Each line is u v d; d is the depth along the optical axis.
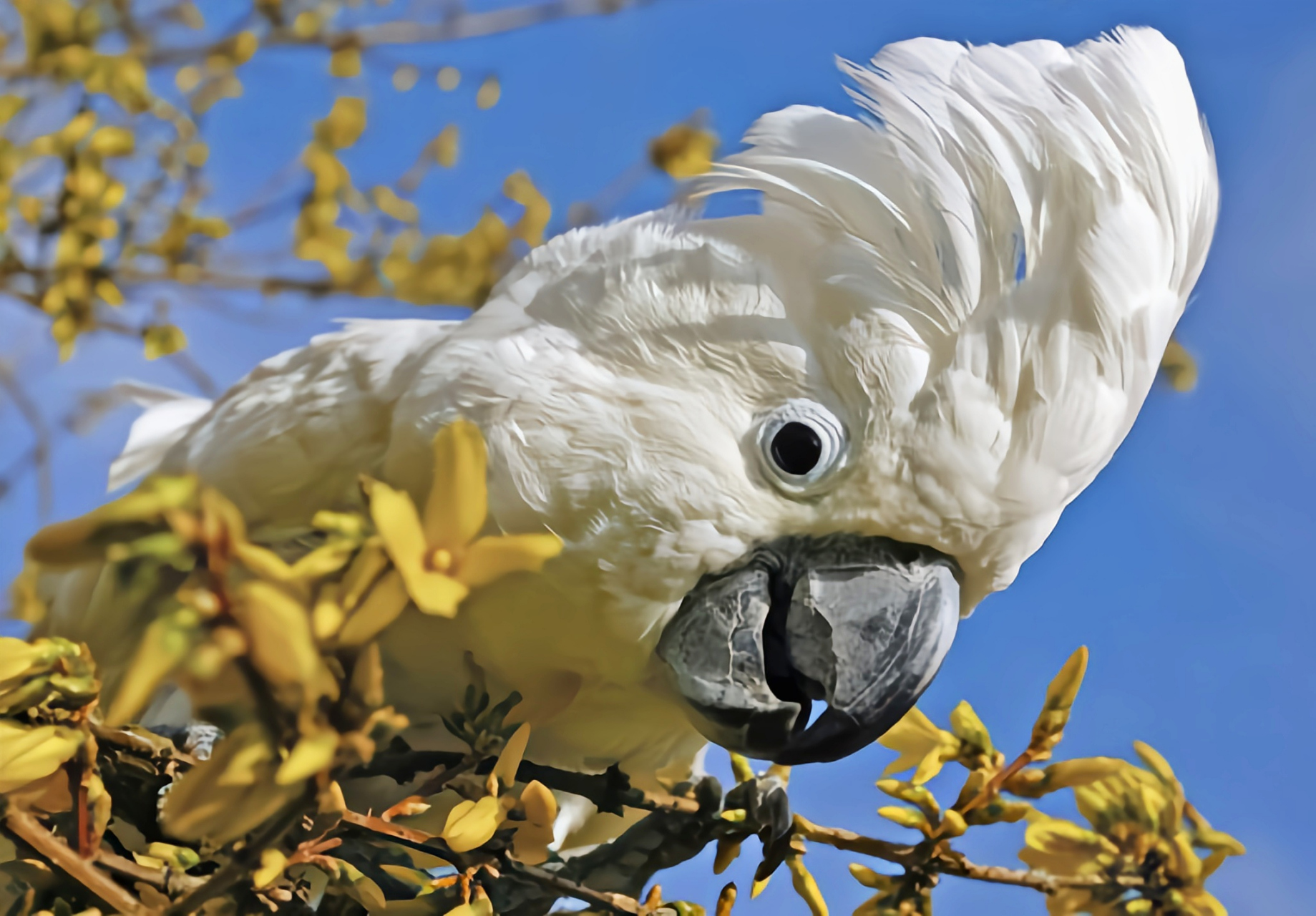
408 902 0.35
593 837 0.46
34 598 0.35
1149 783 0.38
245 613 0.31
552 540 0.33
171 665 0.31
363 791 0.39
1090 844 0.38
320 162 0.48
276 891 0.33
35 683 0.33
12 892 0.33
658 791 0.43
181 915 0.32
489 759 0.36
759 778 0.39
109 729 0.34
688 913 0.37
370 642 0.32
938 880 0.37
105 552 0.31
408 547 0.32
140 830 0.35
